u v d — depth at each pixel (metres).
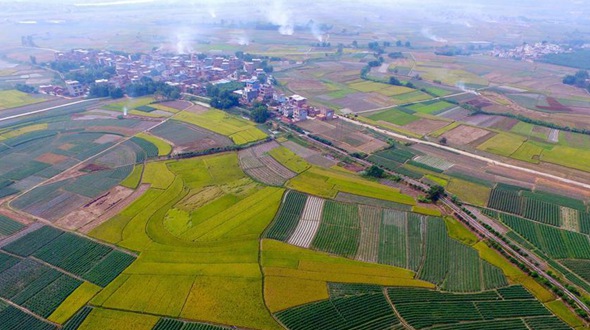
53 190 123.25
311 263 91.75
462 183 128.50
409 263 92.81
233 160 143.75
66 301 81.62
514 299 82.56
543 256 95.31
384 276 88.50
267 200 117.56
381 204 116.12
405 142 162.00
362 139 164.75
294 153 150.50
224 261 92.00
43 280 87.31
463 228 105.44
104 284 85.69
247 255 94.00
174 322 75.94
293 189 124.12
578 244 99.44
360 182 128.75
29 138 161.88
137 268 89.75
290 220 108.25
